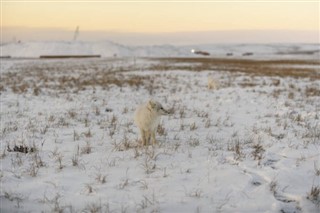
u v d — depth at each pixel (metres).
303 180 5.92
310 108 12.24
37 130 9.19
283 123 9.94
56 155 7.19
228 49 148.38
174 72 28.58
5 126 9.62
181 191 5.54
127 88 17.75
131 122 10.20
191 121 10.41
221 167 6.45
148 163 6.69
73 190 5.63
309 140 8.14
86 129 9.35
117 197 5.39
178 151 7.43
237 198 5.34
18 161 6.77
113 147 7.75
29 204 5.21
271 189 5.56
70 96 15.00
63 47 113.12
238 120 10.53
